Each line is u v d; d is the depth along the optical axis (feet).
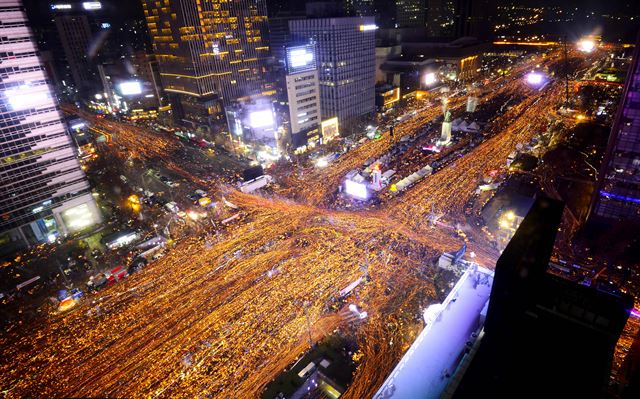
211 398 136.36
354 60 434.30
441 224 231.50
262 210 272.92
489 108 457.27
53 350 165.58
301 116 385.70
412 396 75.31
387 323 163.02
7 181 242.17
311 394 136.46
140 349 160.86
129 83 517.55
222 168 363.15
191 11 436.35
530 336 60.54
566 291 58.59
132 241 251.19
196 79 459.73
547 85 528.22
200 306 182.60
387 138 398.01
